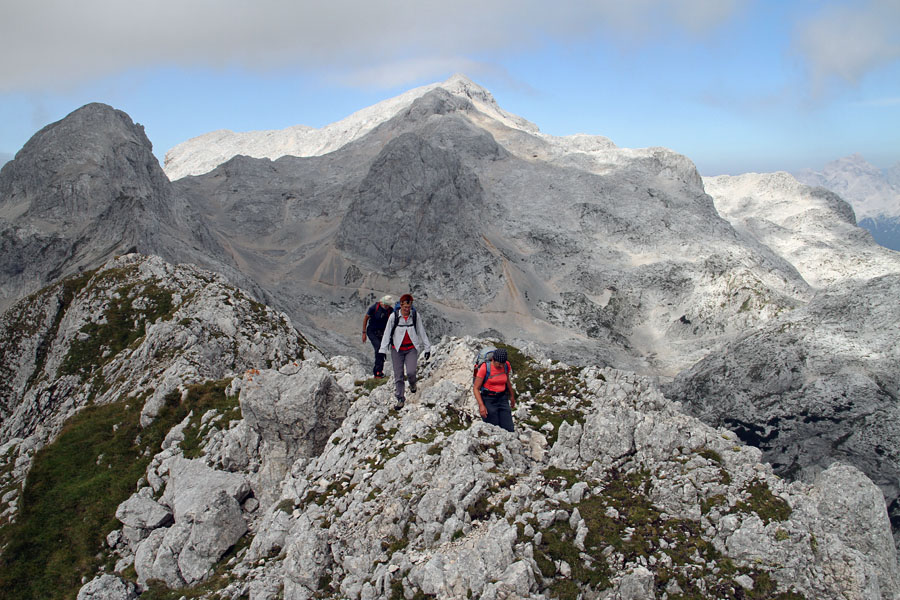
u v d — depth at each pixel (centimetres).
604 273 14562
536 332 13038
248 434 1867
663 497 1141
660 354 12544
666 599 936
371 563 1135
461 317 13575
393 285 14725
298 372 1780
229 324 3653
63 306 5184
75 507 2053
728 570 981
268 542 1370
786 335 5691
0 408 4822
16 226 11688
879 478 4594
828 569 976
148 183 13912
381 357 1781
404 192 15700
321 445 1745
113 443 2345
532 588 951
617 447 1284
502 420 1462
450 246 15288
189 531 1517
